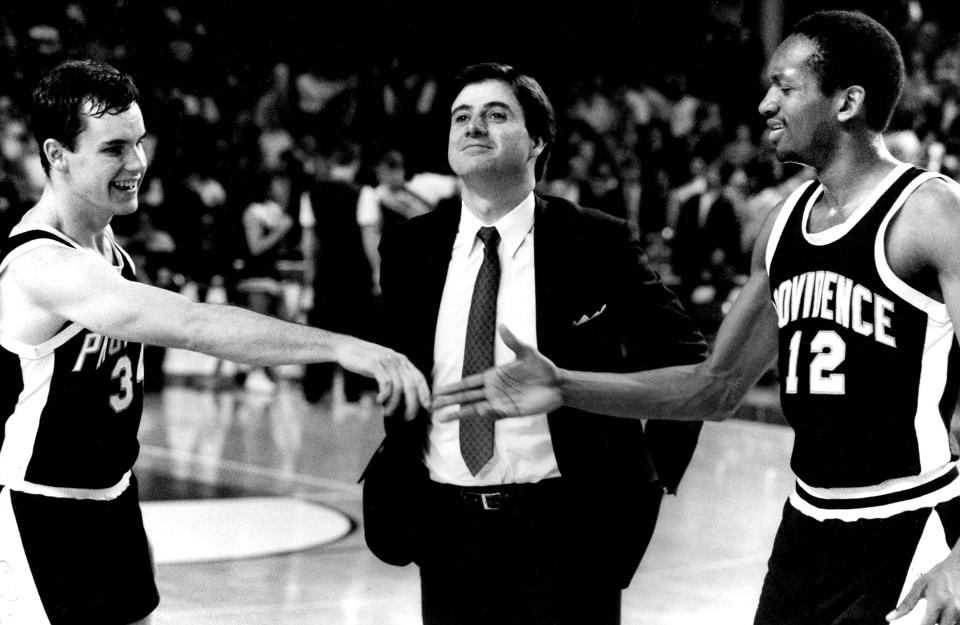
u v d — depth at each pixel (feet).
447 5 85.81
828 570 13.53
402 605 25.81
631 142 76.13
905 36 87.51
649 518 15.97
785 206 14.29
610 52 87.51
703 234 59.62
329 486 38.14
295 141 73.26
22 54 74.28
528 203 16.26
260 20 82.07
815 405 13.53
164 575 27.68
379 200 51.42
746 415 54.19
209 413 53.26
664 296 16.22
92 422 13.82
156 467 40.75
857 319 13.28
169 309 12.80
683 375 15.17
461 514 15.83
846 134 13.58
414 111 75.20
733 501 36.42
